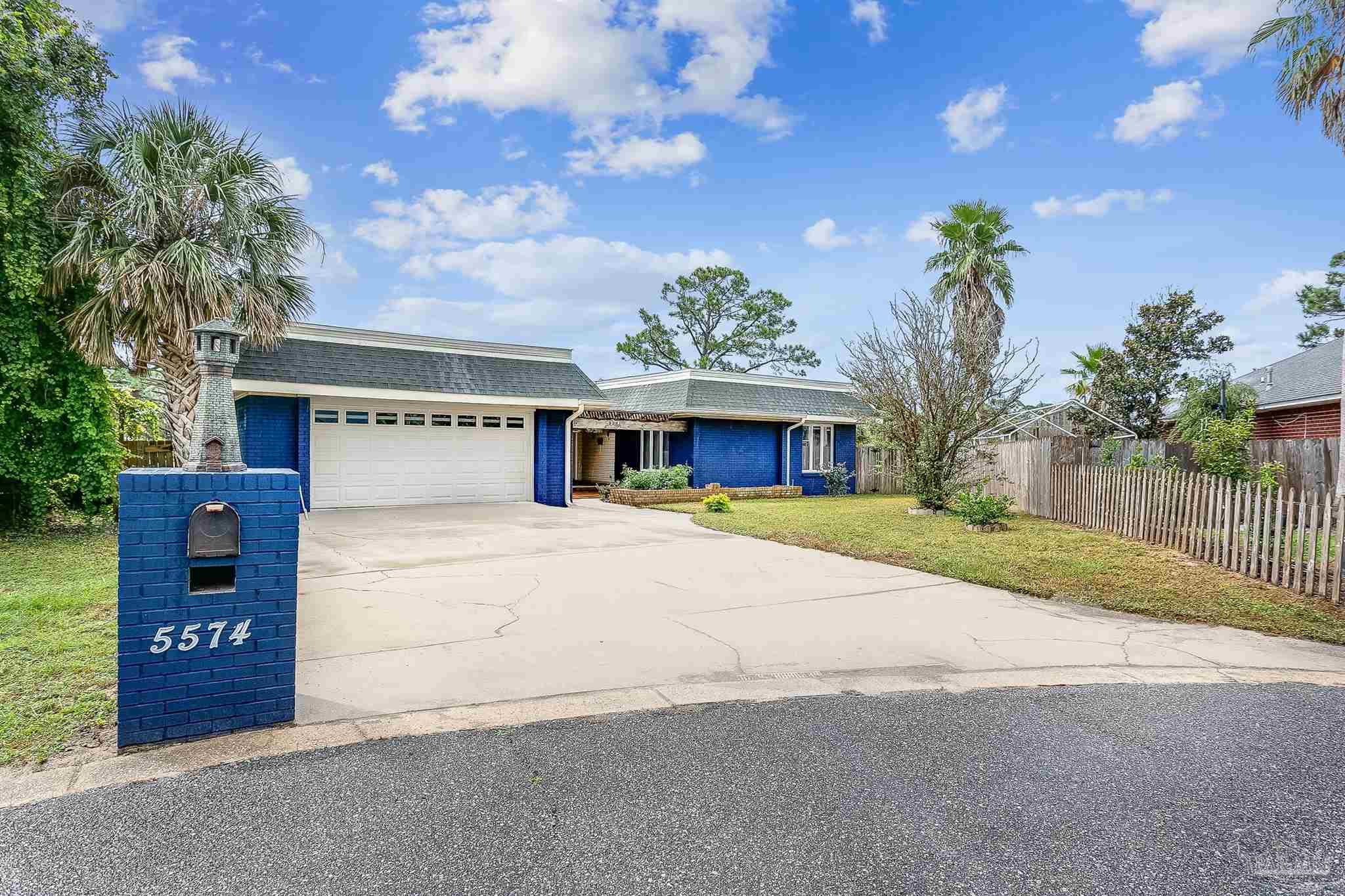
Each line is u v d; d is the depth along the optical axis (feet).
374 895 7.29
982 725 12.21
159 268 32.09
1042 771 10.41
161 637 10.81
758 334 131.13
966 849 8.29
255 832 8.48
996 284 74.43
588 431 75.20
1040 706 13.20
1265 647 17.40
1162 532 29.73
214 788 9.56
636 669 15.07
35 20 30.40
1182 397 67.46
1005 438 60.39
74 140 34.04
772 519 42.60
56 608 19.10
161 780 9.79
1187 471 37.58
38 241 31.48
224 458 11.76
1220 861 8.08
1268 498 23.27
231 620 11.28
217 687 11.23
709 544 33.32
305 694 13.21
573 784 9.81
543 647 16.57
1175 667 15.78
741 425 67.51
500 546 31.68
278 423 43.37
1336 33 32.14
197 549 10.89
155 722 10.82
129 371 40.37
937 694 13.82
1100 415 71.51
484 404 50.55
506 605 20.56
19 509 34.91
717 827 8.71
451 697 13.20
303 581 23.72
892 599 22.07
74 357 34.32
